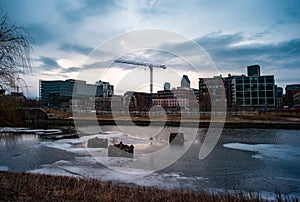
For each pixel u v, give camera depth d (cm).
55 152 1938
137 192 802
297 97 8600
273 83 8462
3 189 726
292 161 1670
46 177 966
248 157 1806
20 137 2952
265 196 963
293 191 1054
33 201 638
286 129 3878
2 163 1555
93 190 790
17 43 1168
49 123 4712
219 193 930
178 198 754
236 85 8781
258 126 3988
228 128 4006
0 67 1104
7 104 1212
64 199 674
